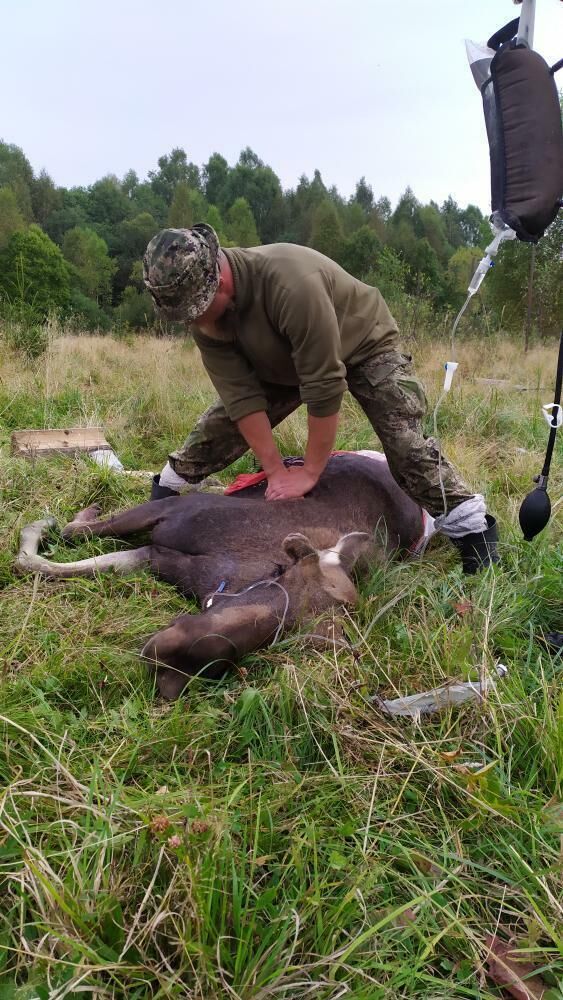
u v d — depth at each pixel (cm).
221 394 316
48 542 345
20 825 179
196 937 157
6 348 769
